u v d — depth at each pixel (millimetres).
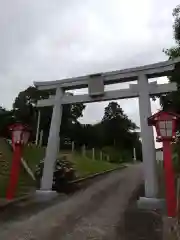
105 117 57438
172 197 8508
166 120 8945
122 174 24422
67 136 40781
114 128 55656
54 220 8273
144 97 11594
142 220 8305
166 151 8820
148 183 10500
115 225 7812
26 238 6508
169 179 8602
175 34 13523
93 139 47469
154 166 10641
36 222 7965
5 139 19094
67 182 15102
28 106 36469
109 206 10531
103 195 13086
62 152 28766
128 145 57094
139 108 11531
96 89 12594
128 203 11133
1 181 13242
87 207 10273
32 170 16422
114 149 50938
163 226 7617
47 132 35719
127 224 7887
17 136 11086
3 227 7336
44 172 12734
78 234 6941
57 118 13320
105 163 32844
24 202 10586
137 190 14898
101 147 50281
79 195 12922
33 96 36719
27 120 35750
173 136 8828
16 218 8312
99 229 7410
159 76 12047
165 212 9250
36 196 11836
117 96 12273
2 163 15633
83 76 13102
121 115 57844
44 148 22656
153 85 11641
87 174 20547
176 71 12930
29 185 13859
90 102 13078
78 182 17000
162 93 11555
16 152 11117
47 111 35656
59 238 6586
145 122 11211
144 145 10969
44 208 9859
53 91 14656
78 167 22078
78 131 42594
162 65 11602
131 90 12016
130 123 58906
